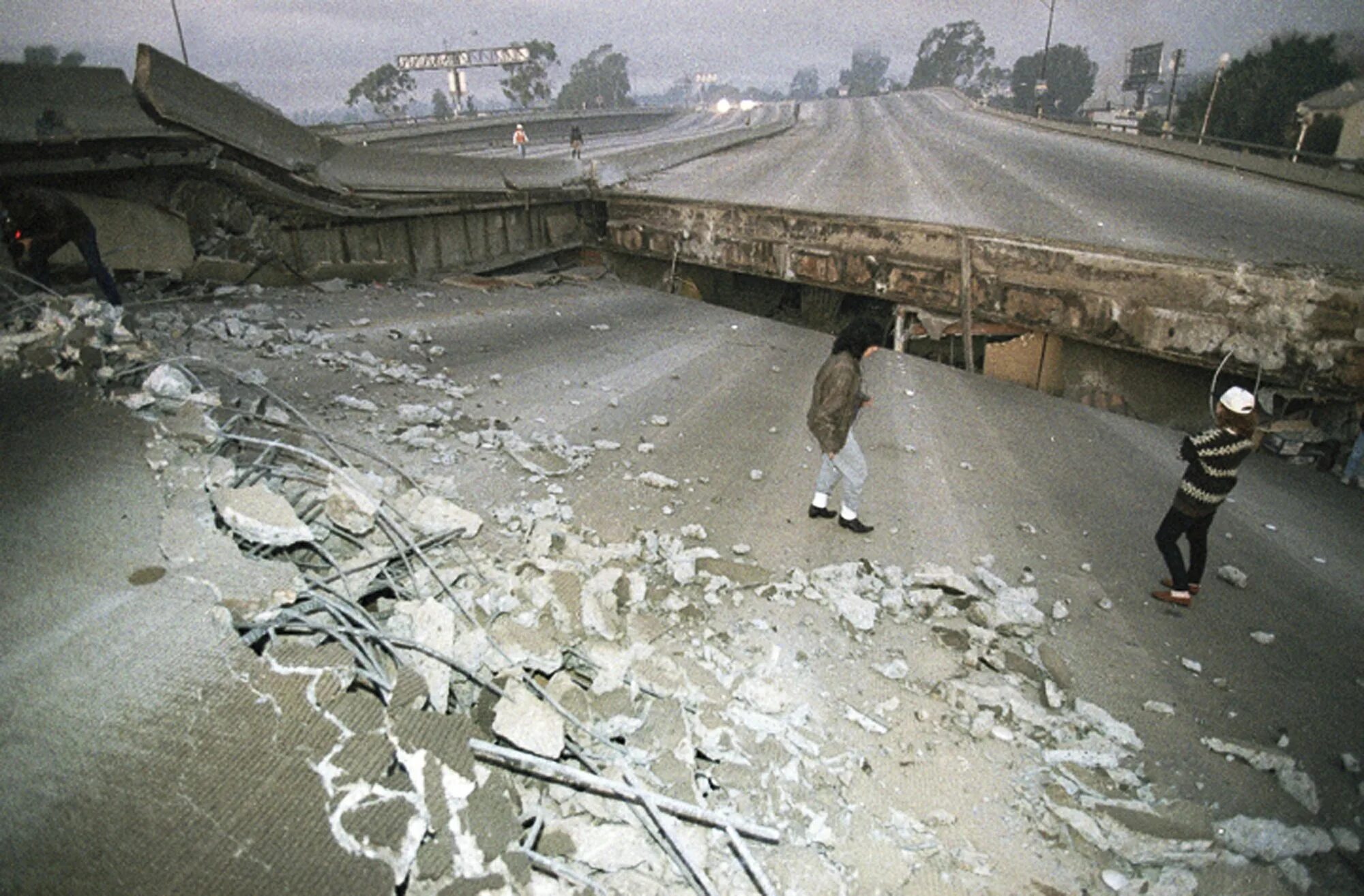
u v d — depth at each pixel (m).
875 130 42.16
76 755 2.27
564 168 16.25
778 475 6.80
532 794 2.86
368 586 3.61
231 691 2.60
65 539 3.25
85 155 7.83
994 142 32.34
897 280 12.40
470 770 2.67
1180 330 9.54
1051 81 113.31
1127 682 4.47
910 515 6.33
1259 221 14.07
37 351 4.99
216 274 9.80
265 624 2.96
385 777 2.49
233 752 2.39
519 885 2.42
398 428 6.27
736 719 3.63
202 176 9.40
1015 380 11.56
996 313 11.27
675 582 4.81
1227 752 3.92
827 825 3.19
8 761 2.21
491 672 3.34
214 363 6.51
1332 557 6.64
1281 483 8.43
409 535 4.18
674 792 3.08
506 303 12.18
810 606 4.78
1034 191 17.78
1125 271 9.85
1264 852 3.27
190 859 2.07
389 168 12.24
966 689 4.10
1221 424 4.77
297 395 6.61
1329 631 5.35
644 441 7.13
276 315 9.10
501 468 5.96
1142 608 5.33
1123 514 6.95
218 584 3.09
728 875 2.81
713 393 8.95
